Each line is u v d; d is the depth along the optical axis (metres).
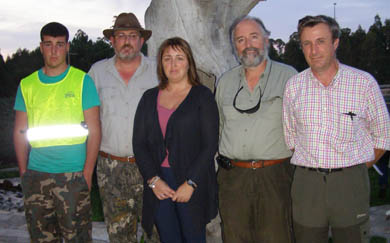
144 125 2.46
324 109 2.15
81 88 2.57
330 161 2.14
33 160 2.56
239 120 2.50
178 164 2.35
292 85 2.31
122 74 2.89
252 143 2.44
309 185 2.22
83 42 31.50
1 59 26.19
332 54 2.14
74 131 2.54
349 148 2.14
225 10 3.32
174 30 3.27
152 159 2.45
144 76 2.86
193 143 2.37
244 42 2.46
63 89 2.54
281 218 2.47
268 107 2.44
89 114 2.59
